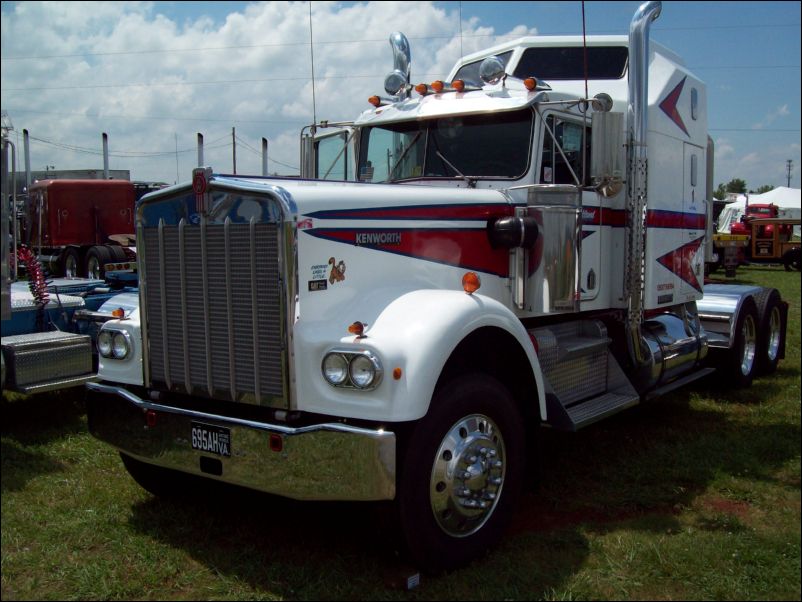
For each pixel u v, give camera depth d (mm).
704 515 4156
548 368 4520
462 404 3393
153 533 3803
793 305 14617
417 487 3211
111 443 3859
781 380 7848
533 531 3887
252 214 3330
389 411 3061
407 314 3324
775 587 3350
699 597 3266
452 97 5031
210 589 3268
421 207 3896
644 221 5254
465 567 3465
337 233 3445
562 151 4867
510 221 4250
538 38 5918
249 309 3369
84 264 15055
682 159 6043
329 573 3371
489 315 3518
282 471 3186
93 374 5723
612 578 3402
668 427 5859
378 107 5469
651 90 5652
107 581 3312
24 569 3436
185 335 3617
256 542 3705
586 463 4945
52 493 4324
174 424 3564
